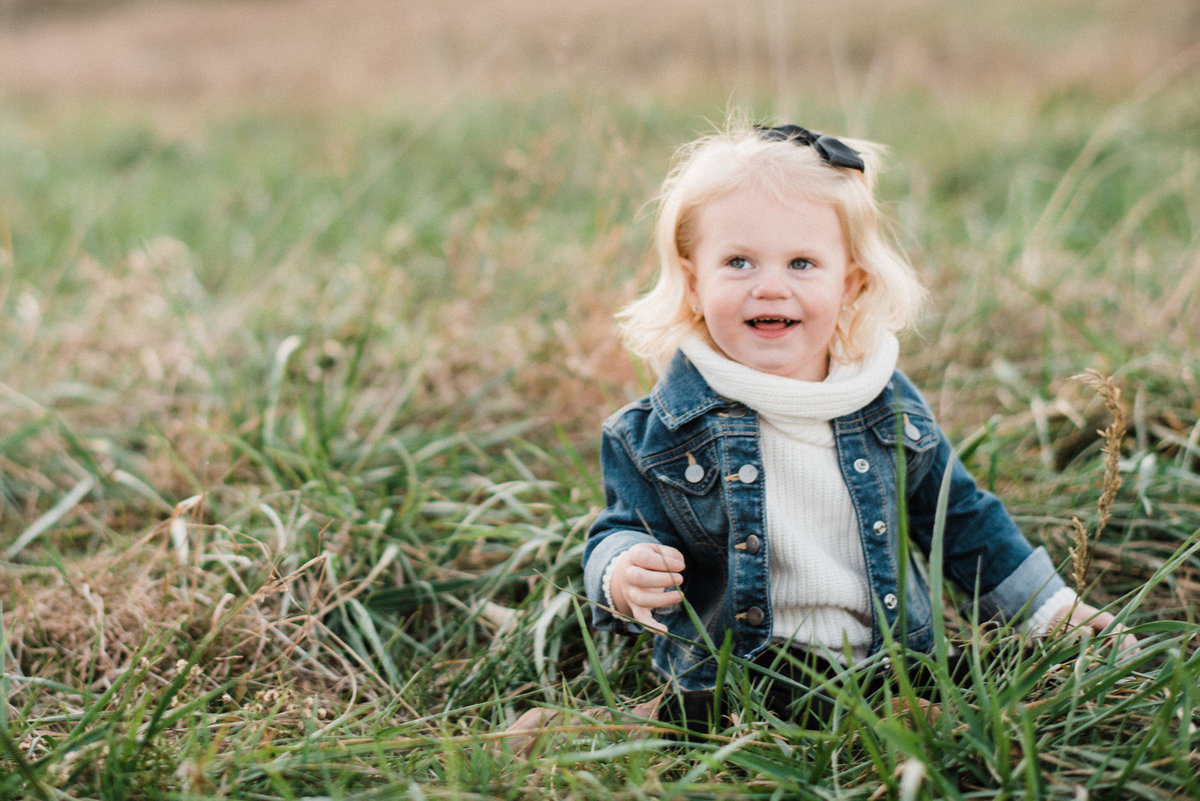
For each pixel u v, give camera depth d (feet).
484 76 24.56
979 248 12.28
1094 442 8.55
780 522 5.62
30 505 9.01
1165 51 26.05
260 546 7.02
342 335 11.09
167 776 4.98
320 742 5.34
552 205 15.57
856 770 4.91
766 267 5.54
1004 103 22.72
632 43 31.60
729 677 5.50
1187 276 10.36
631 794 4.71
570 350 9.82
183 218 18.12
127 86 36.45
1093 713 5.00
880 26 33.60
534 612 6.82
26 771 4.68
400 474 8.74
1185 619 6.67
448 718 6.10
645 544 5.60
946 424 9.23
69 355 11.12
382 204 17.31
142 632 6.75
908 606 5.76
